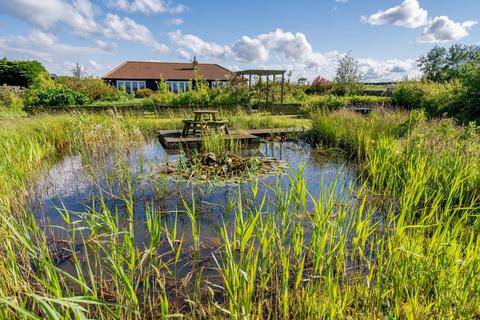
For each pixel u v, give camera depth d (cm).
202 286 196
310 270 208
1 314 139
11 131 589
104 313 165
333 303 150
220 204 335
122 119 862
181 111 1198
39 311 165
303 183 224
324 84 2048
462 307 147
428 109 981
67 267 215
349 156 578
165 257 229
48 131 677
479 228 210
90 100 1493
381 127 624
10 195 315
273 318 167
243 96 1412
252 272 151
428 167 314
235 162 488
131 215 191
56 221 294
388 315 154
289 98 1756
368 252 224
